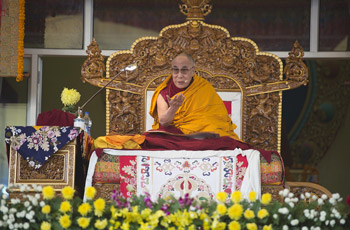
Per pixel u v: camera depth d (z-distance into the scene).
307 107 14.53
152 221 5.97
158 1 11.88
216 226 5.93
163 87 9.39
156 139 8.11
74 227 6.14
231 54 9.92
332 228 6.31
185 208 6.10
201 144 7.94
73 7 11.70
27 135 7.52
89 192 6.23
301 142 14.50
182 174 7.66
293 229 6.18
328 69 14.23
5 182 11.46
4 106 11.55
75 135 7.56
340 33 11.77
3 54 10.19
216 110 9.25
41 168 7.55
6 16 10.21
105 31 11.78
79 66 13.40
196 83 9.32
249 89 9.89
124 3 11.84
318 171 14.20
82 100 13.55
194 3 9.99
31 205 6.29
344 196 13.77
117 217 6.11
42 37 11.61
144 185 7.63
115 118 9.81
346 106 13.88
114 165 7.68
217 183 7.64
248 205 6.25
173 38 9.91
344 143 13.87
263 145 9.89
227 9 11.85
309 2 11.81
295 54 9.94
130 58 9.88
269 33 11.81
